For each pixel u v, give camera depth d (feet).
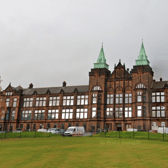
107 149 70.59
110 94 229.25
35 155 57.77
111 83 231.09
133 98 215.92
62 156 56.03
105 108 226.38
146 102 209.56
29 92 274.57
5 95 273.75
